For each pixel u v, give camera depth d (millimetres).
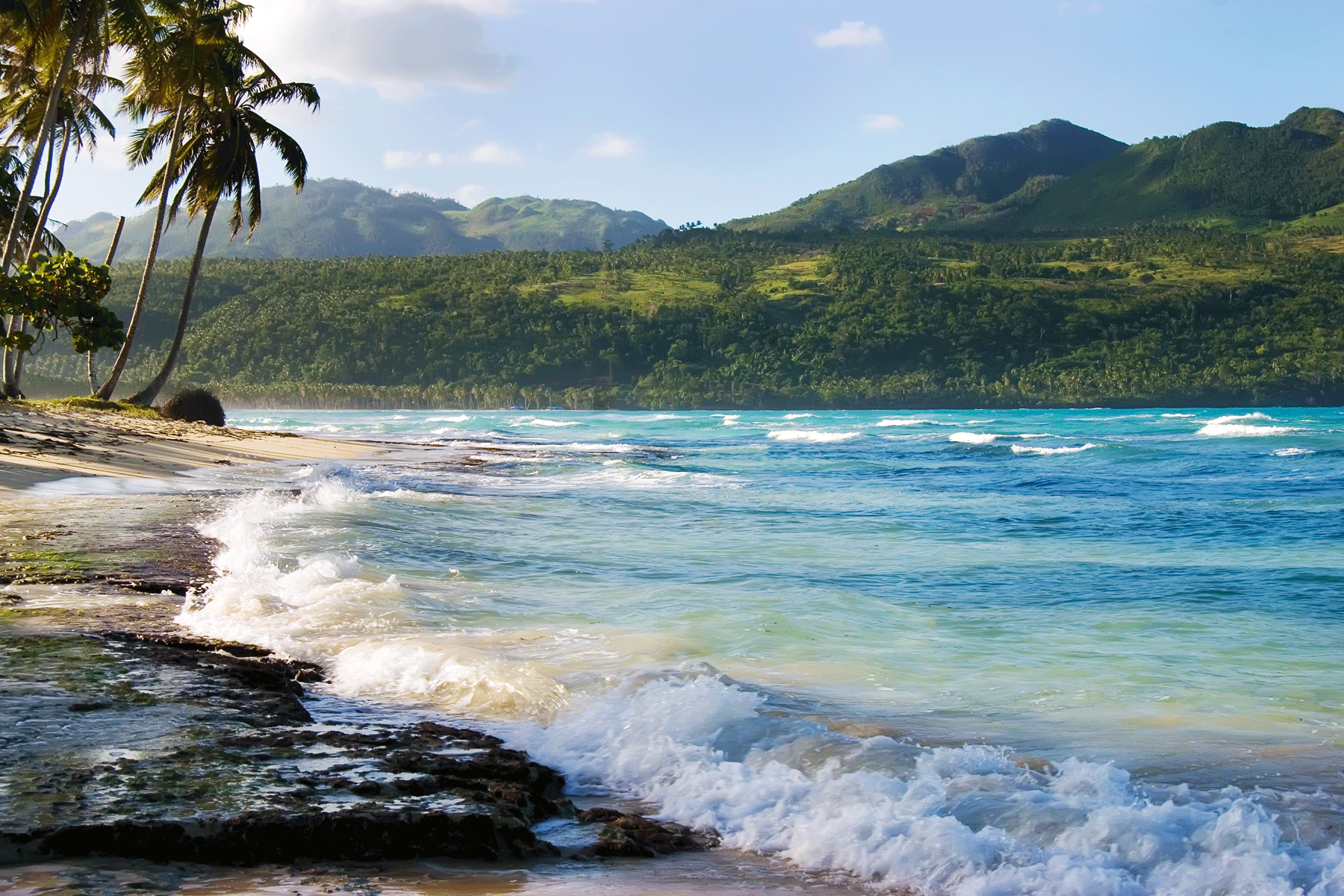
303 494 18516
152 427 33562
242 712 5527
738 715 5945
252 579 9914
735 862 4156
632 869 4027
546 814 4633
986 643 8523
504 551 13219
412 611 8961
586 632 8406
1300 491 24797
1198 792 4770
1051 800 4551
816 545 14773
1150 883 3850
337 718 5879
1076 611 10031
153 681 6027
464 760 5012
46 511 14883
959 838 4098
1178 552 14547
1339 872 3824
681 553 13641
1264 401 169125
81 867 3564
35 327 36594
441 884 3713
